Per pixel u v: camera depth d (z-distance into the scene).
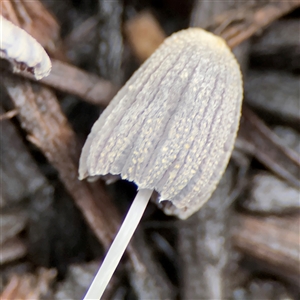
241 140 0.16
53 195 0.16
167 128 0.14
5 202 0.15
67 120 0.15
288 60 0.16
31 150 0.16
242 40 0.15
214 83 0.14
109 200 0.16
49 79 0.15
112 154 0.14
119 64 0.16
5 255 0.15
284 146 0.16
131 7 0.16
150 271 0.15
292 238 0.15
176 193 0.14
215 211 0.15
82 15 0.16
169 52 0.14
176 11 0.16
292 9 0.16
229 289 0.15
